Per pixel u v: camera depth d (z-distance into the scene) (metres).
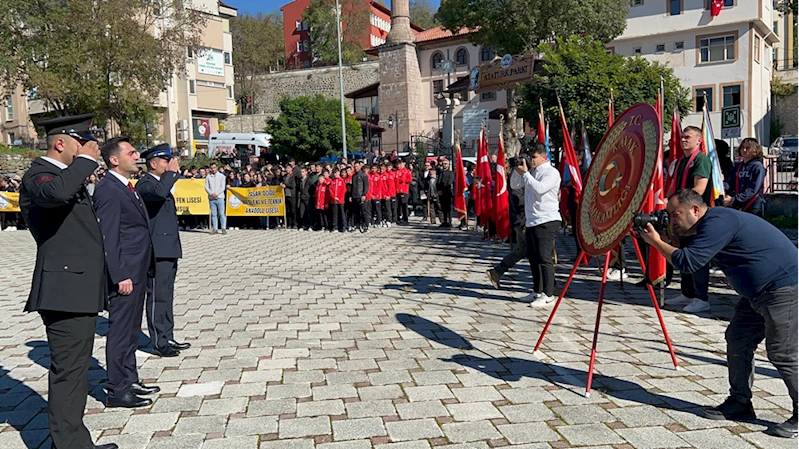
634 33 41.72
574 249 12.93
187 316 7.76
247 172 21.28
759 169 7.86
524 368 5.55
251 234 18.58
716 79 39.47
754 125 39.44
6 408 4.94
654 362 5.64
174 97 44.44
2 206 22.33
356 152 41.16
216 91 47.94
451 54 48.34
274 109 64.81
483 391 5.01
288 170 20.09
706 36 39.53
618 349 6.04
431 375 5.41
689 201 4.22
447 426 4.36
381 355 6.00
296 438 4.22
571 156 10.02
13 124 46.50
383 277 10.31
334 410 4.68
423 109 50.28
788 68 46.41
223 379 5.42
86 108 29.03
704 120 8.37
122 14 28.06
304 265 11.91
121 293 4.77
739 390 4.38
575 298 8.31
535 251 7.89
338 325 7.19
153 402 4.93
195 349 6.34
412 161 23.69
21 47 27.98
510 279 9.83
